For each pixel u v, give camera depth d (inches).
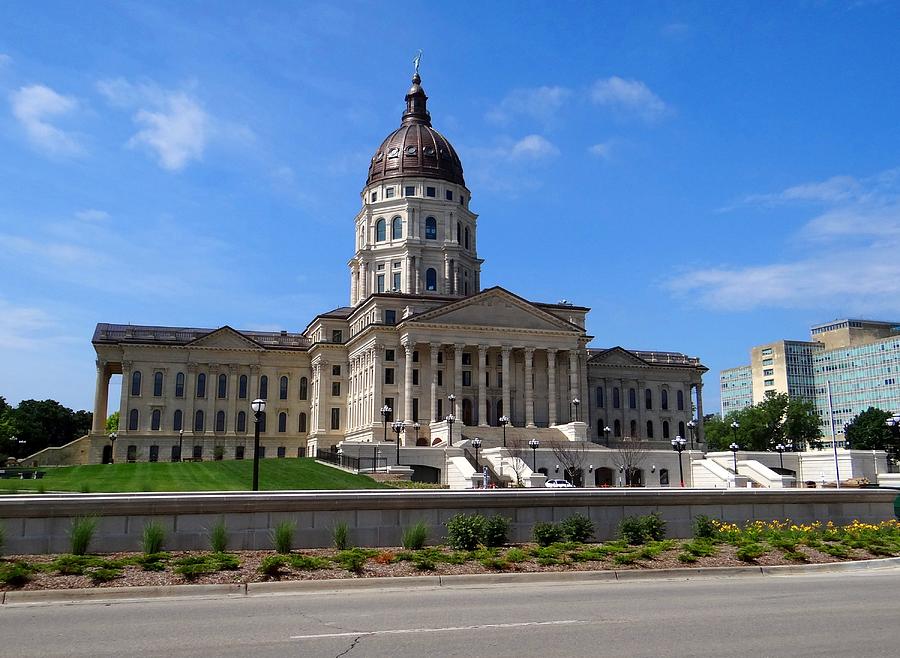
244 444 4790.8
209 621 641.6
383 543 1101.1
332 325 4960.6
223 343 4840.1
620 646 548.1
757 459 3722.9
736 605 728.3
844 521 1392.7
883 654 528.1
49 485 2682.1
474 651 531.2
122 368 4704.7
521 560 973.2
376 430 4099.4
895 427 2416.3
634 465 3585.1
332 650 533.3
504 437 3681.1
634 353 5408.5
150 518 1018.1
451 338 4234.7
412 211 4990.2
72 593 761.0
